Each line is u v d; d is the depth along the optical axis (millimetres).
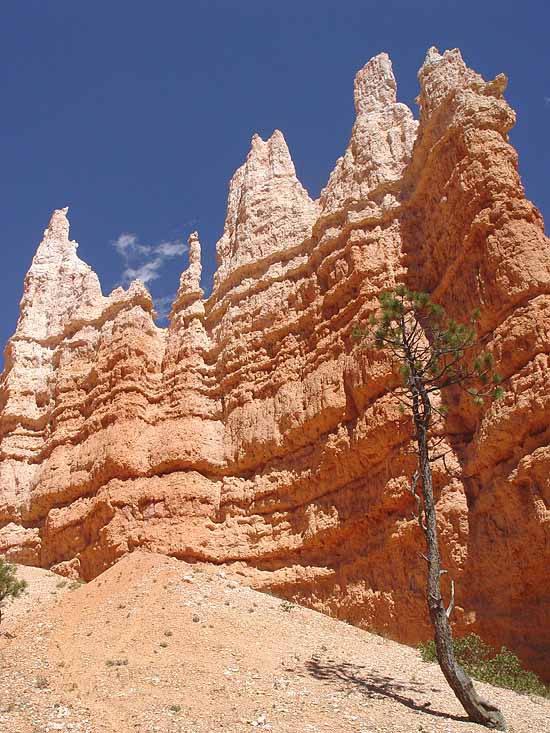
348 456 26188
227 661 15320
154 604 18672
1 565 21516
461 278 24578
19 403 41312
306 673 15117
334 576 25391
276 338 32125
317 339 29828
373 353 25969
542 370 20344
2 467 38969
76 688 13961
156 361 36812
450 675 13422
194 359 35250
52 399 40344
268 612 19438
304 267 32406
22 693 13531
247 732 11711
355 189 31344
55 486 35750
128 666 15023
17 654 16109
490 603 20344
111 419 35000
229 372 33531
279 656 16094
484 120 25547
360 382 26203
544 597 19500
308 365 29609
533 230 22875
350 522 25422
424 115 29406
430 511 14750
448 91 28094
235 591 20844
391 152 31484
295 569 26625
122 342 36750
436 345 16719
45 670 15008
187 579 20531
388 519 24094
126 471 32969
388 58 34906
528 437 20406
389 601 22797
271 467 29797
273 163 38375
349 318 28375
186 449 32219
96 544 32125
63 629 17938
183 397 34219
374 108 33656
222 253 38469
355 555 25047
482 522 21172
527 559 19562
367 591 23797
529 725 13445
